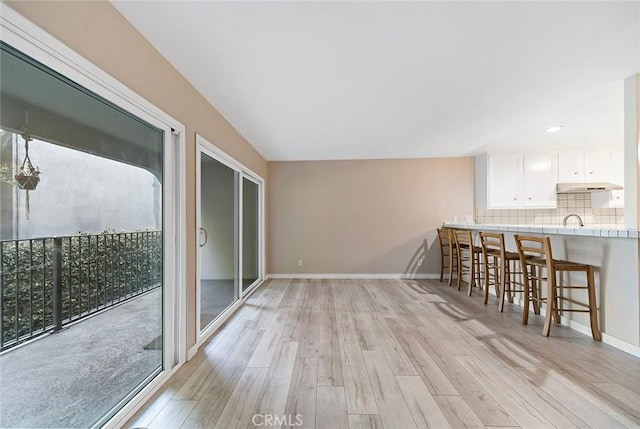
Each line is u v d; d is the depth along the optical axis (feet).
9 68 3.61
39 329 4.03
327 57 6.91
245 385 6.46
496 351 8.02
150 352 6.41
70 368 4.52
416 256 18.35
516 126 12.25
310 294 14.48
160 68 6.64
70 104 4.47
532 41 6.28
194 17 5.45
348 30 5.89
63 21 4.15
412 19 5.57
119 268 5.55
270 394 6.12
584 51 6.67
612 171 16.83
